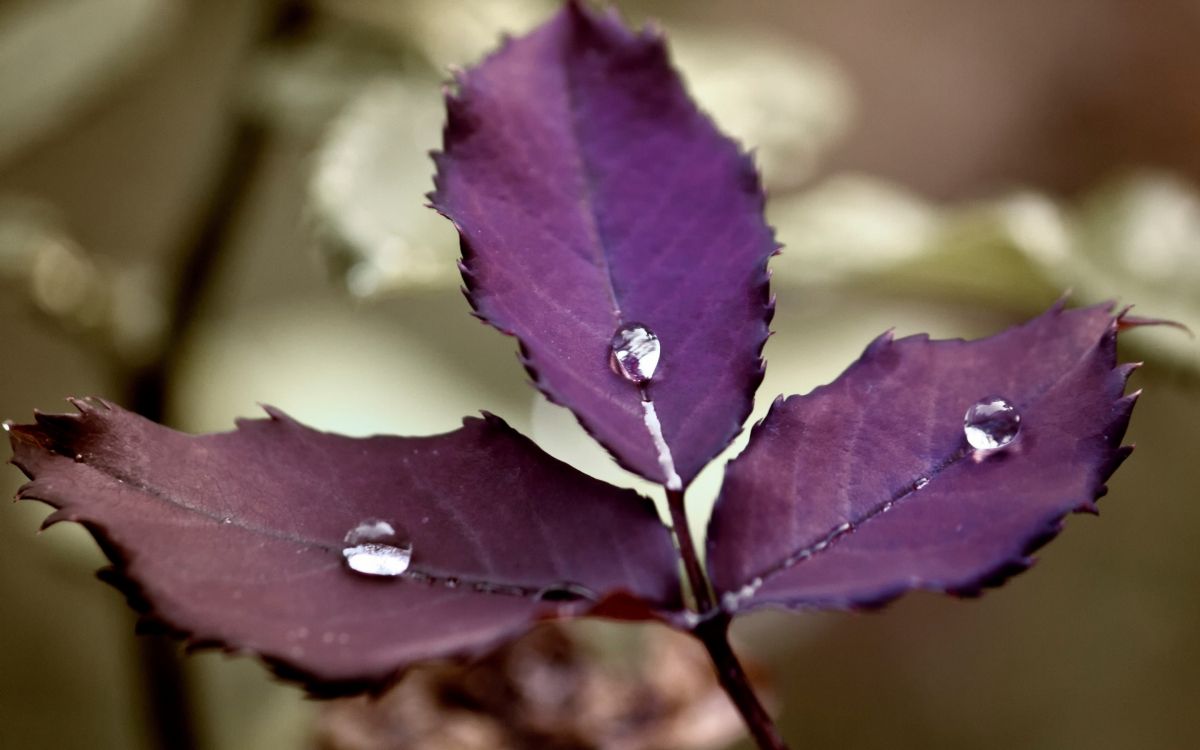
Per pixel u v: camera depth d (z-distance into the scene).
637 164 0.20
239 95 0.32
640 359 0.20
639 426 0.19
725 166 0.20
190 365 0.34
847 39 0.70
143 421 0.19
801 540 0.19
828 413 0.20
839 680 0.62
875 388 0.20
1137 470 0.61
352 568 0.19
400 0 0.34
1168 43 0.65
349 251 0.26
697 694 0.25
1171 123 0.66
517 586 0.19
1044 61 0.68
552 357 0.19
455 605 0.19
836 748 0.60
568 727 0.25
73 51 0.38
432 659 0.18
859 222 0.34
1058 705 0.60
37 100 0.37
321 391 0.43
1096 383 0.19
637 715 0.25
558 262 0.20
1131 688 0.59
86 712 0.53
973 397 0.19
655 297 0.20
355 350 0.46
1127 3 0.66
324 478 0.19
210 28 0.63
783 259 0.32
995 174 0.71
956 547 0.19
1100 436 0.19
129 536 0.18
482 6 0.34
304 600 0.18
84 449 0.19
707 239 0.20
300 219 0.28
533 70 0.20
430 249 0.27
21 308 0.34
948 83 0.70
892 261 0.31
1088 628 0.61
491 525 0.19
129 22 0.39
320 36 0.33
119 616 0.32
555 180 0.20
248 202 0.33
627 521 0.19
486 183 0.20
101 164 0.66
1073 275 0.30
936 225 0.32
